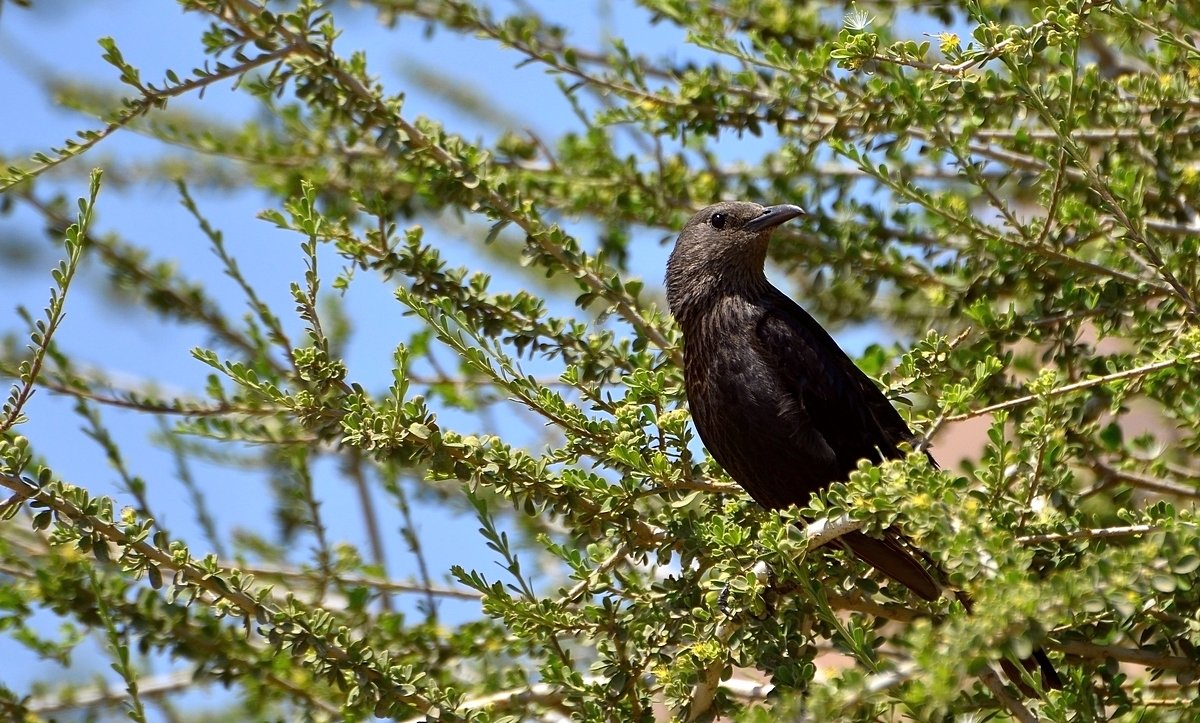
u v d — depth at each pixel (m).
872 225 12.21
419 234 10.85
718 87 11.82
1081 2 8.74
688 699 8.10
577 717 8.90
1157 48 11.63
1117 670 7.92
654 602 8.97
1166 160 10.50
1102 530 8.05
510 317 10.98
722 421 11.30
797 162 11.68
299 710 10.61
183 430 11.67
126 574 8.75
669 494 9.48
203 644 10.47
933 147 10.30
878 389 11.15
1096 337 10.16
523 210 11.05
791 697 6.74
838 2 13.23
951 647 6.25
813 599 7.76
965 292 11.12
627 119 12.19
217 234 10.91
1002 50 8.75
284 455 13.03
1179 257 9.36
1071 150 8.80
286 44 11.30
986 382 9.67
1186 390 9.20
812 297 13.77
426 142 11.16
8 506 8.26
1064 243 10.43
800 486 11.14
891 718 7.55
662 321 11.59
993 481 8.03
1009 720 7.50
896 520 7.46
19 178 10.05
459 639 10.95
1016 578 6.39
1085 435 9.82
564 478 8.96
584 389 10.10
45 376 11.23
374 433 8.87
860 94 10.54
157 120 13.57
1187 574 6.64
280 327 11.09
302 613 8.73
